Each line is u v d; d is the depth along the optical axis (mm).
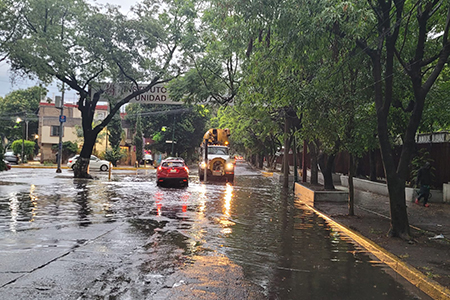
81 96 25594
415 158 18016
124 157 53156
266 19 10977
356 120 12148
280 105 17656
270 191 22078
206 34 16562
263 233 9844
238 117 31781
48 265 6375
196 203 15422
